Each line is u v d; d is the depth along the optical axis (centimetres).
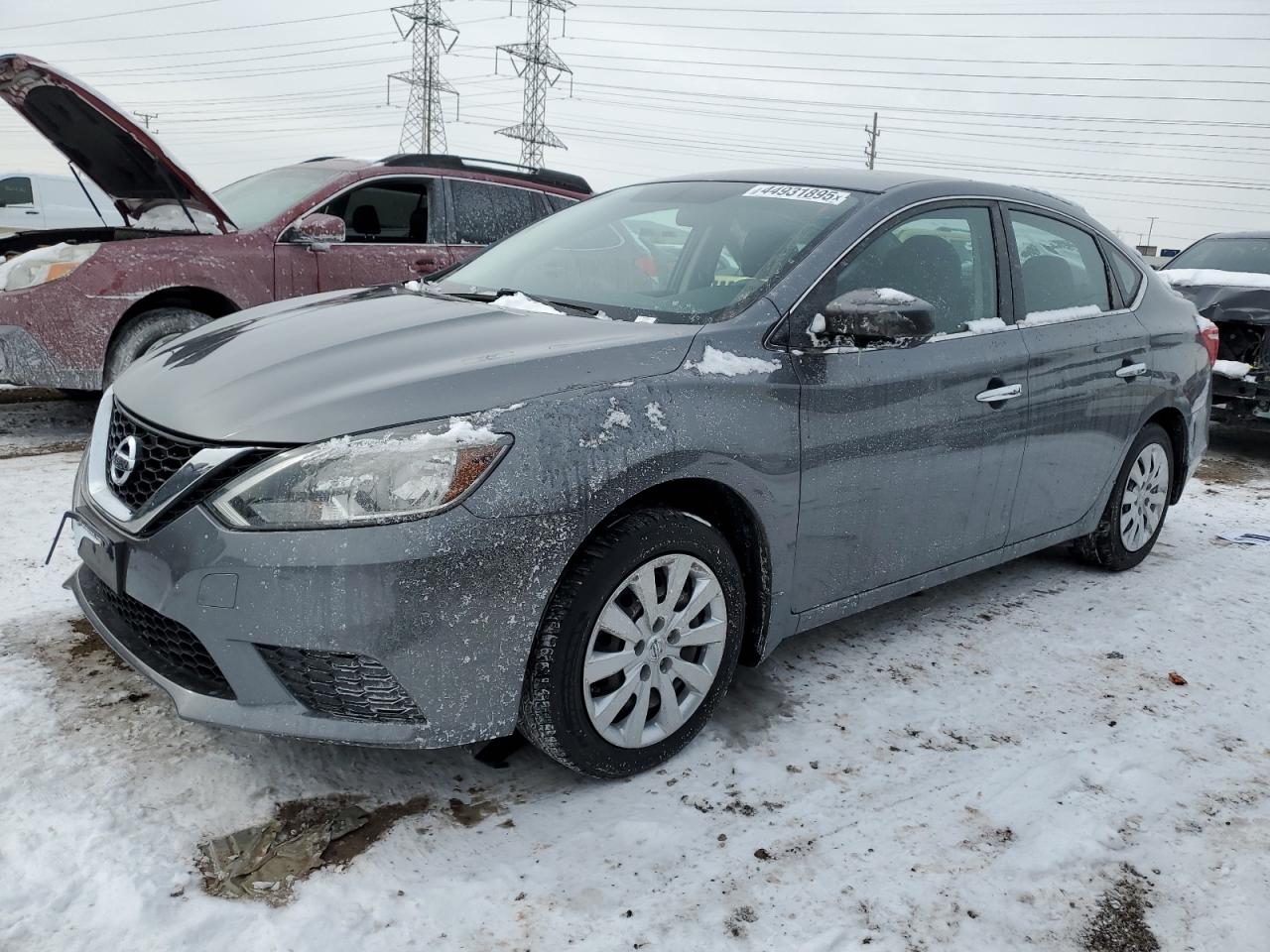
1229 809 261
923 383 310
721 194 352
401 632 215
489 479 220
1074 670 338
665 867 224
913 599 395
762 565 279
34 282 540
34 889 202
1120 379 397
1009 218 368
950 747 283
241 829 227
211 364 264
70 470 504
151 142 541
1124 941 211
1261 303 697
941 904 218
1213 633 379
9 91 506
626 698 251
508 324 278
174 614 223
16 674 288
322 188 646
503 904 209
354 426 221
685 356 261
